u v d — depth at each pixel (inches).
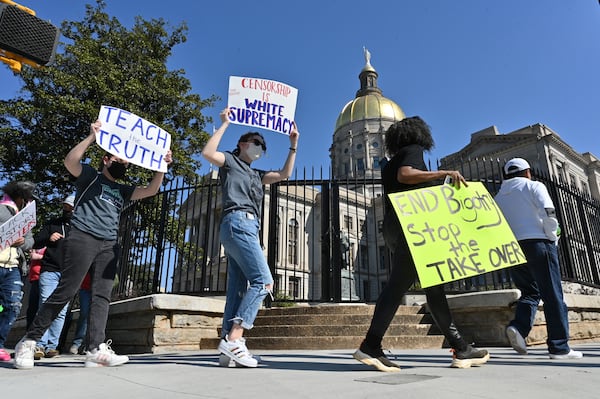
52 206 526.9
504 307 202.8
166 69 602.5
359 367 107.7
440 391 67.8
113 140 135.0
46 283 191.5
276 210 314.3
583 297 247.0
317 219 1037.8
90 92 543.5
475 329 216.7
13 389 78.0
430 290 103.1
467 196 104.9
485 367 102.8
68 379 90.0
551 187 304.2
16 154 528.1
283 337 209.3
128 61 587.8
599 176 1444.4
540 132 1282.0
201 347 220.7
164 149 148.5
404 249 100.0
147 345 210.2
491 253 99.3
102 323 126.7
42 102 506.9
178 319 218.1
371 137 2203.5
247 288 126.1
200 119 607.2
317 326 215.2
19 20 160.4
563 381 77.7
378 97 2393.0
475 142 1284.4
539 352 154.3
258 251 118.9
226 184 124.3
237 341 112.1
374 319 100.2
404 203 99.8
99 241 128.0
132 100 557.3
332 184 324.5
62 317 201.5
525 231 132.3
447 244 97.1
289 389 72.7
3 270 145.0
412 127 112.3
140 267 293.1
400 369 100.7
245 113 135.3
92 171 132.8
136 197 145.1
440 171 102.6
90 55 539.8
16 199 151.3
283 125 141.2
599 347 182.7
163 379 88.0
